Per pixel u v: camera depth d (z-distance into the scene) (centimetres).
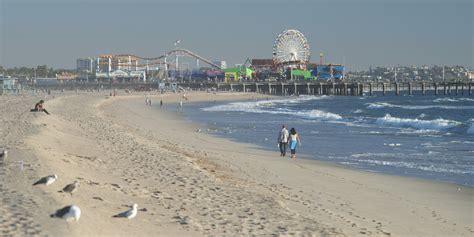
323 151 3775
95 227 1228
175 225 1419
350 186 2423
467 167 3022
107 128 4694
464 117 7875
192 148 3691
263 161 3166
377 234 1576
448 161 3250
